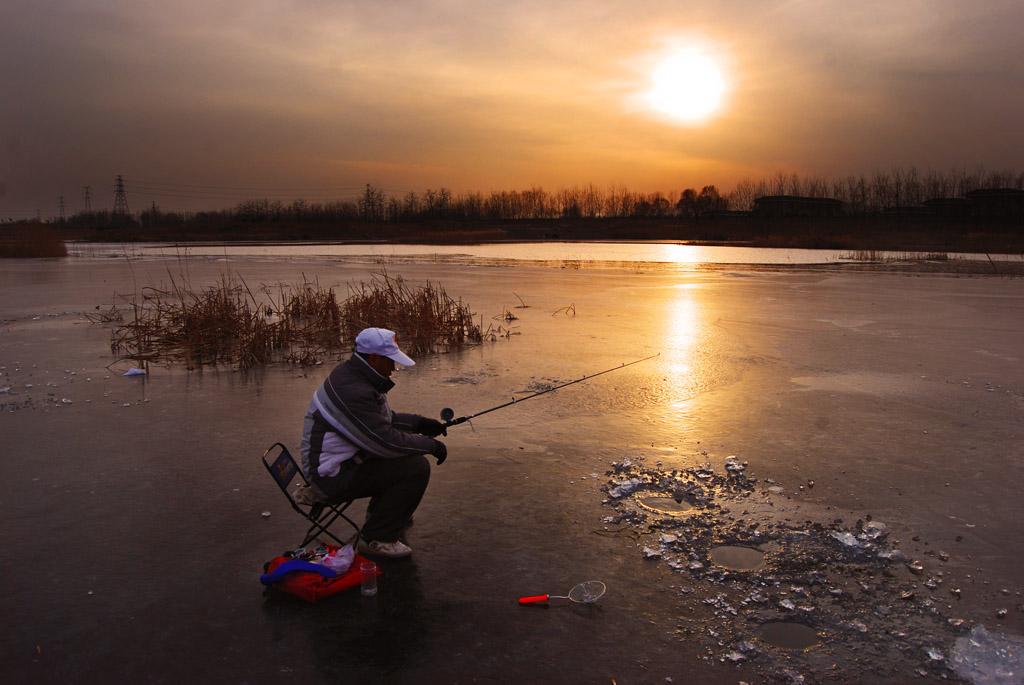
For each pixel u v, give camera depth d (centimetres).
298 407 747
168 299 1712
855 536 449
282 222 11288
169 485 530
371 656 329
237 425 681
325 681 312
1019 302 1700
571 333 1226
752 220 9550
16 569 406
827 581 398
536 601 373
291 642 340
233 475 551
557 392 808
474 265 3102
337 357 1033
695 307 1589
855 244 5772
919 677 316
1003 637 344
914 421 697
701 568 411
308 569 380
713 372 914
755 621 359
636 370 923
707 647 338
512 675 316
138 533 453
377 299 1276
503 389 820
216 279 2295
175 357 1010
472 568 411
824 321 1366
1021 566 414
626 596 381
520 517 478
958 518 478
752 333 1224
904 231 7106
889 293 1916
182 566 412
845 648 337
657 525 467
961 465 575
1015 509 492
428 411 723
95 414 718
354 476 403
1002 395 798
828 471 562
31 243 3866
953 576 403
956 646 338
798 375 898
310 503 419
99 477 546
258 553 428
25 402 761
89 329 1267
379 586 392
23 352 1050
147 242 7725
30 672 316
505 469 565
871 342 1138
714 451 608
